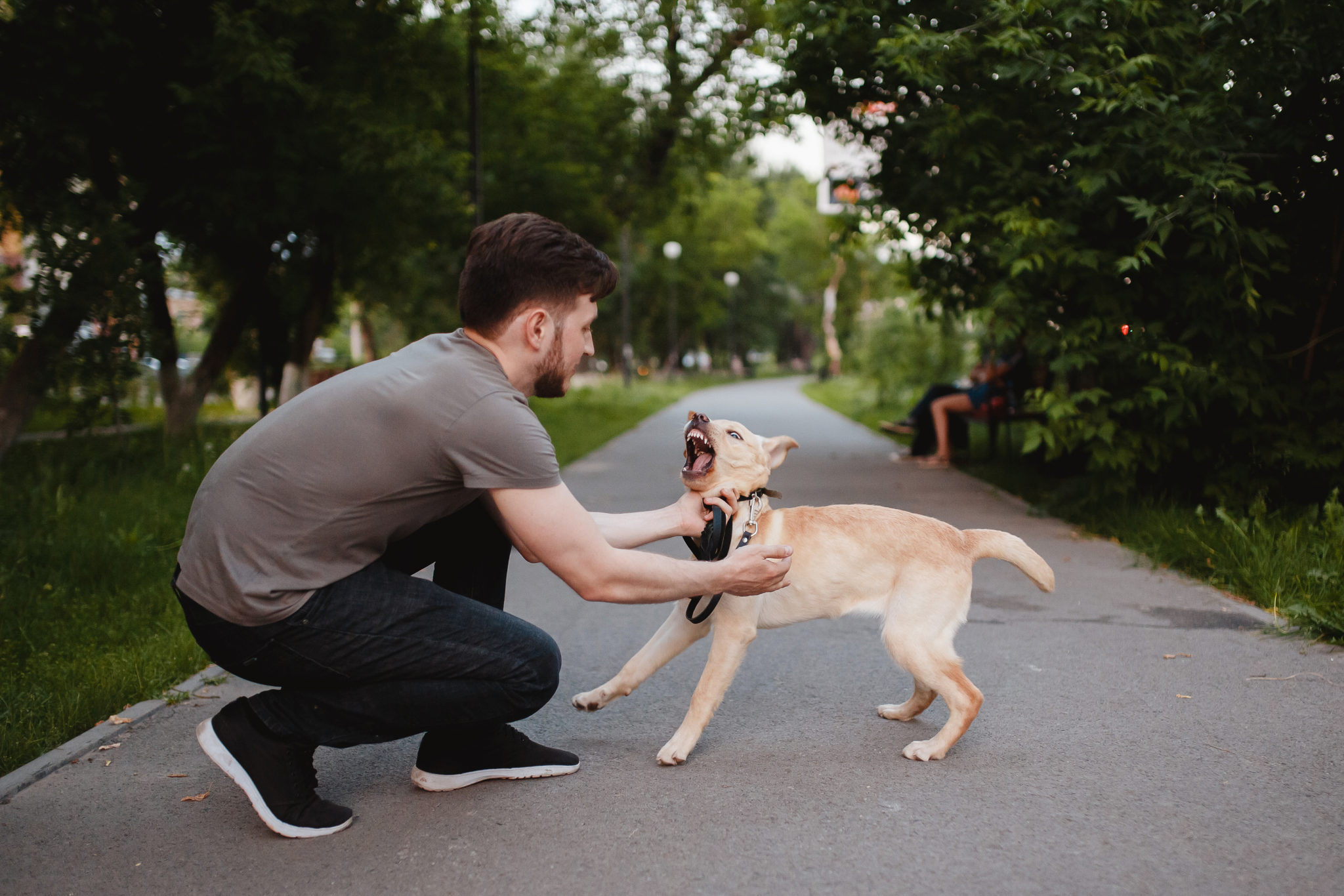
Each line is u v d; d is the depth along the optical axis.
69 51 9.42
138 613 5.05
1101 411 6.81
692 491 3.37
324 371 15.04
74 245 9.19
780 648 4.70
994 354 10.84
